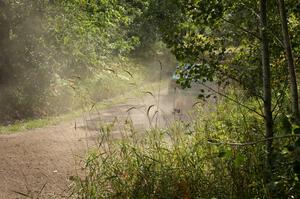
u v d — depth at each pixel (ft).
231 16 19.74
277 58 19.80
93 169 19.72
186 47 18.83
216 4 18.56
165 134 24.35
